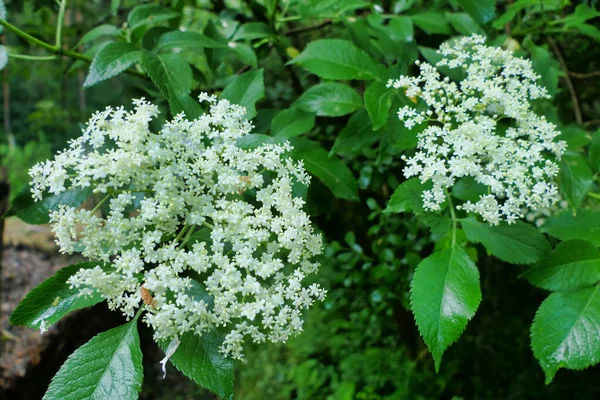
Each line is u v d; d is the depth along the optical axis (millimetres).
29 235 1705
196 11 910
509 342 1164
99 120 366
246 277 364
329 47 477
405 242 721
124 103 671
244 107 423
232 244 380
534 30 650
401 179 676
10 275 1444
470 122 399
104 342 356
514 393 1125
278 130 487
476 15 438
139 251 356
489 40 563
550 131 413
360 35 529
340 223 973
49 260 1569
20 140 3451
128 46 446
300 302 373
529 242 392
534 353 369
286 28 812
